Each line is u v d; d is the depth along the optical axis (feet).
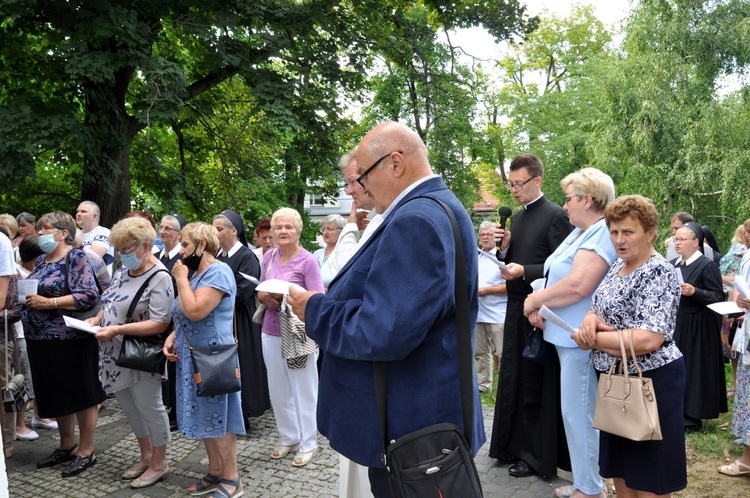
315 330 6.30
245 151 45.34
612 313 8.68
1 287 12.36
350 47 39.58
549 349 11.27
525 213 13.09
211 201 44.39
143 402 13.07
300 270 14.33
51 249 14.37
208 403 11.68
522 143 87.71
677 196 52.44
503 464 13.53
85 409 14.21
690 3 52.06
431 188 6.40
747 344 12.93
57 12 30.55
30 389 16.94
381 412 5.98
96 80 28.17
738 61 50.29
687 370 16.26
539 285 11.30
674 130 51.47
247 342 16.89
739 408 13.17
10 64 34.63
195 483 13.41
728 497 11.94
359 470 9.33
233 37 36.81
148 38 31.63
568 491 11.59
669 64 51.88
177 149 47.14
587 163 82.64
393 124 6.60
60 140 29.01
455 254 6.04
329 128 39.04
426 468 5.67
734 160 46.93
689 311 16.31
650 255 8.68
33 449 15.89
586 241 10.07
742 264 14.33
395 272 5.66
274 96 35.55
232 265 16.74
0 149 27.07
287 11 37.50
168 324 12.82
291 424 14.75
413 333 5.53
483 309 20.49
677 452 8.30
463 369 6.10
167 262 17.79
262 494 12.59
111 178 32.07
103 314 12.87
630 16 55.47
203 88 38.99
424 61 51.85
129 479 13.65
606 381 8.50
